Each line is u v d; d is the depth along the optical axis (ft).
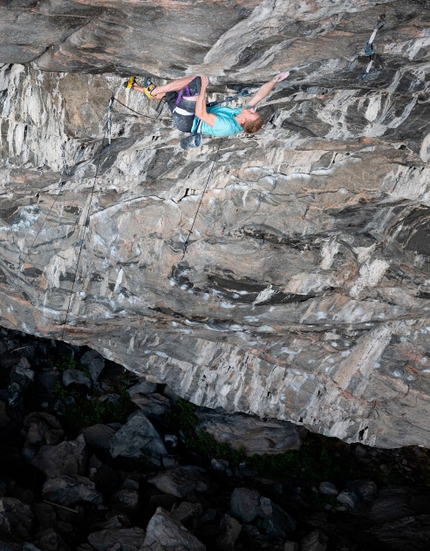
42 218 37.93
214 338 45.85
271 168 30.96
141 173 31.50
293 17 17.34
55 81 24.36
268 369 48.39
